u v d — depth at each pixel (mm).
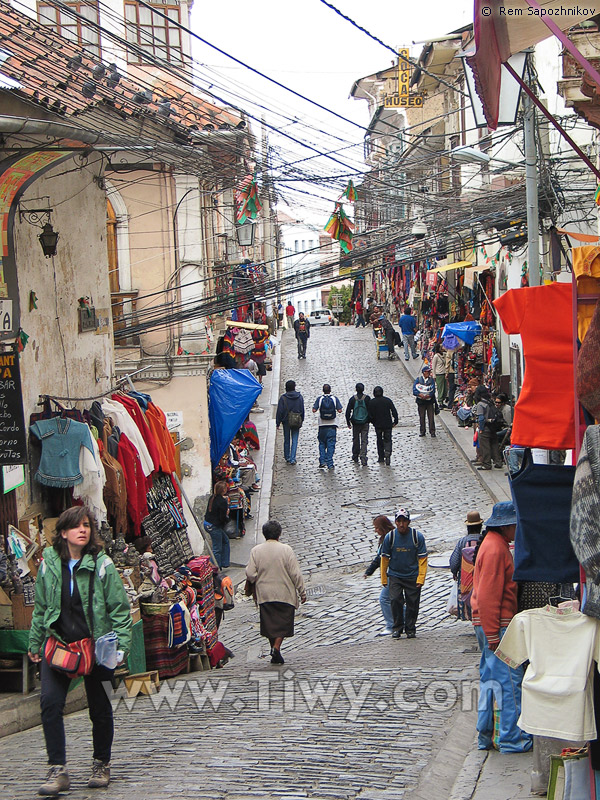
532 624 5551
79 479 11648
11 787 6812
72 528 6695
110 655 6629
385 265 19688
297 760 7215
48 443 11672
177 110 17672
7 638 9539
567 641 5496
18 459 10617
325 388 25391
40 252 12617
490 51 4684
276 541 11773
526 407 6141
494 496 21453
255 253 36750
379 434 25391
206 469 19672
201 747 7730
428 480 23609
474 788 6586
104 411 13867
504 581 7348
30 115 11141
